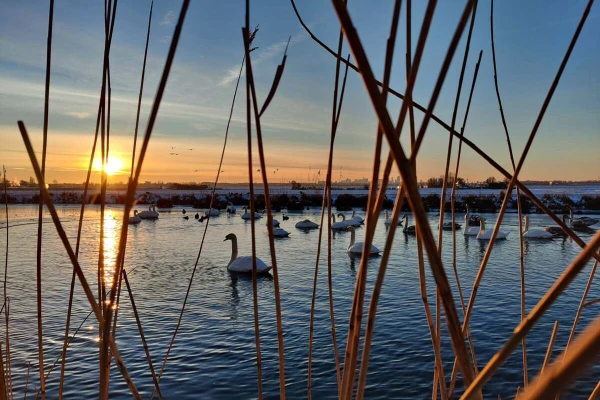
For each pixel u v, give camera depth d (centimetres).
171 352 764
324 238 2519
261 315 974
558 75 107
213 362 721
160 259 1767
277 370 686
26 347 766
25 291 1162
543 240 2266
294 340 808
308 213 4484
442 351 727
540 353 703
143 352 764
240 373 679
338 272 1466
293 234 2739
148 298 1147
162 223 3341
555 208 3881
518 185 128
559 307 951
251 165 126
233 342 809
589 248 55
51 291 1156
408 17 114
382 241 2264
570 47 105
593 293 1056
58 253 1800
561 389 42
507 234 2419
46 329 856
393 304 1015
